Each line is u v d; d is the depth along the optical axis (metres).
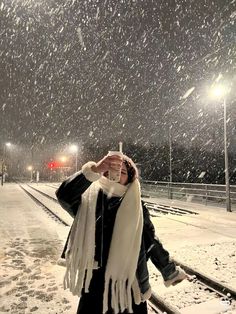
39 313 4.62
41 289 5.57
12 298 5.18
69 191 2.18
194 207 18.73
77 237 2.16
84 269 2.10
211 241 9.30
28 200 24.94
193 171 33.69
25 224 13.12
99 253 2.14
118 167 2.17
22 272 6.56
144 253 2.25
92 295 2.15
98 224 2.18
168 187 25.80
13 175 121.56
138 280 2.18
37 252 8.30
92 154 60.00
